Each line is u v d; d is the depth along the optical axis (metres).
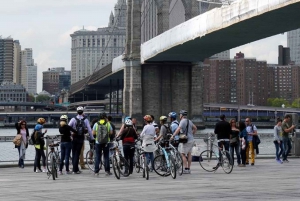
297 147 89.19
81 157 71.25
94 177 61.47
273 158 87.62
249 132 75.00
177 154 61.47
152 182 54.75
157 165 60.50
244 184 51.84
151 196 44.12
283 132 79.62
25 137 74.69
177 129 62.59
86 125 65.56
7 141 84.38
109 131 62.72
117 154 59.12
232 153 73.31
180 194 45.06
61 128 64.88
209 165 65.81
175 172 57.25
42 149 68.69
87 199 43.00
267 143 135.88
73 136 65.31
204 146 81.62
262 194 44.16
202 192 46.12
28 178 61.00
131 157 61.66
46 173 67.00
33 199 43.38
